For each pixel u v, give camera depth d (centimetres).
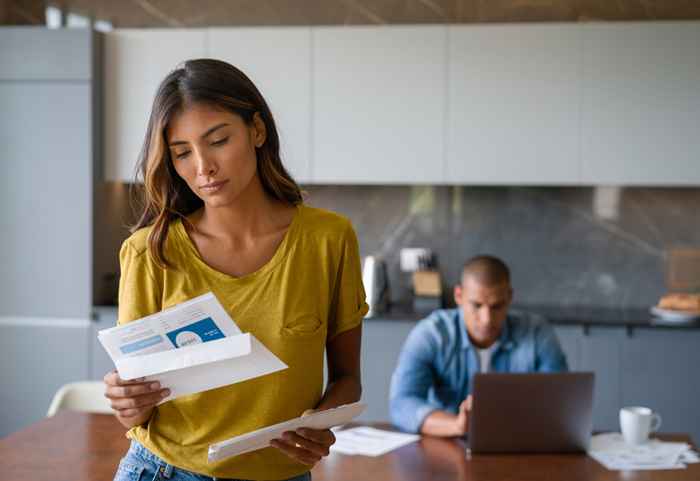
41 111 430
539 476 217
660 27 410
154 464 140
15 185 433
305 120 430
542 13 443
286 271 140
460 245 462
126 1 463
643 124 413
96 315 430
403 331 412
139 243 141
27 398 434
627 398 400
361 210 467
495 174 421
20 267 434
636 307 452
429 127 423
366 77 425
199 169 132
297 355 138
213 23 460
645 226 449
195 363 125
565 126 416
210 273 139
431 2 449
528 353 288
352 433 254
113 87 438
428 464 225
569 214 454
